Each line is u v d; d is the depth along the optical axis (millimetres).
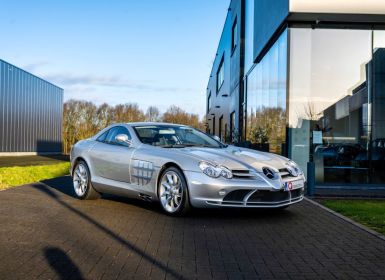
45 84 35969
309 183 9102
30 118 32688
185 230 5637
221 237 5297
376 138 11875
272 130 13531
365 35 11883
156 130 7754
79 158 8328
